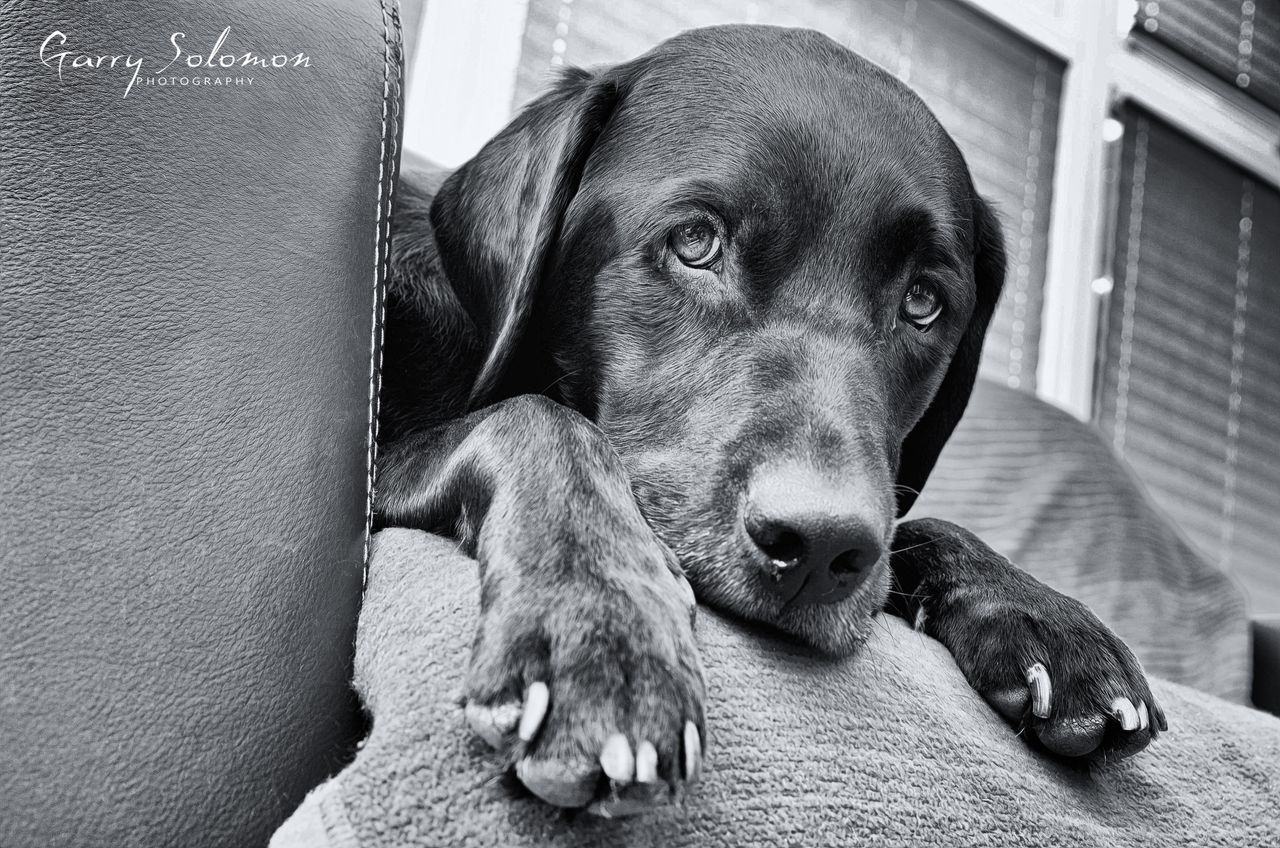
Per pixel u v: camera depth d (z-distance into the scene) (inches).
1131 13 66.9
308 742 13.7
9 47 14.8
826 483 15.7
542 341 20.7
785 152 19.0
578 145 20.3
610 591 12.9
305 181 15.8
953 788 14.5
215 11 15.9
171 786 12.7
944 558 19.3
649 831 12.4
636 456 18.4
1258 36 72.6
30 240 14.0
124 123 14.9
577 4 49.1
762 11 54.3
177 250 14.7
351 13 17.2
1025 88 63.8
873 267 19.3
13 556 12.8
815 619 15.5
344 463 15.1
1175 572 36.5
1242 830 16.6
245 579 13.8
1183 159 69.6
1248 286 71.7
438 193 22.0
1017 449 38.8
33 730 12.3
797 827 13.0
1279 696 30.6
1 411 13.3
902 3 59.6
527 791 12.1
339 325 15.5
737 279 18.9
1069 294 62.2
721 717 13.4
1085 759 16.3
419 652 13.1
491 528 14.4
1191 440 66.6
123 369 14.0
